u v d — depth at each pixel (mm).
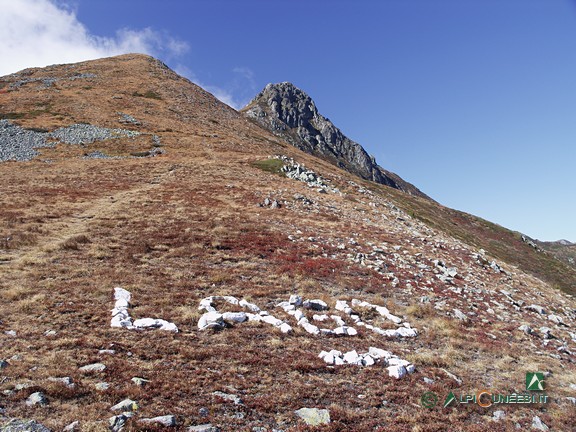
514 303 22734
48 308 13203
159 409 8227
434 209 94875
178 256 20922
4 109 73125
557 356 15867
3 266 16609
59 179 41625
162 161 54938
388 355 12859
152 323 12727
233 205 34719
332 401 9766
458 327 16828
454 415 9914
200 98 112062
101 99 87562
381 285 20688
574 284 76188
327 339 13727
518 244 92875
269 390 9805
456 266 28188
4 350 10016
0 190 34188
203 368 10430
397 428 8852
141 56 136750
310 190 47844
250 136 94625
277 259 22125
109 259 19375
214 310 14547
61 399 8117
